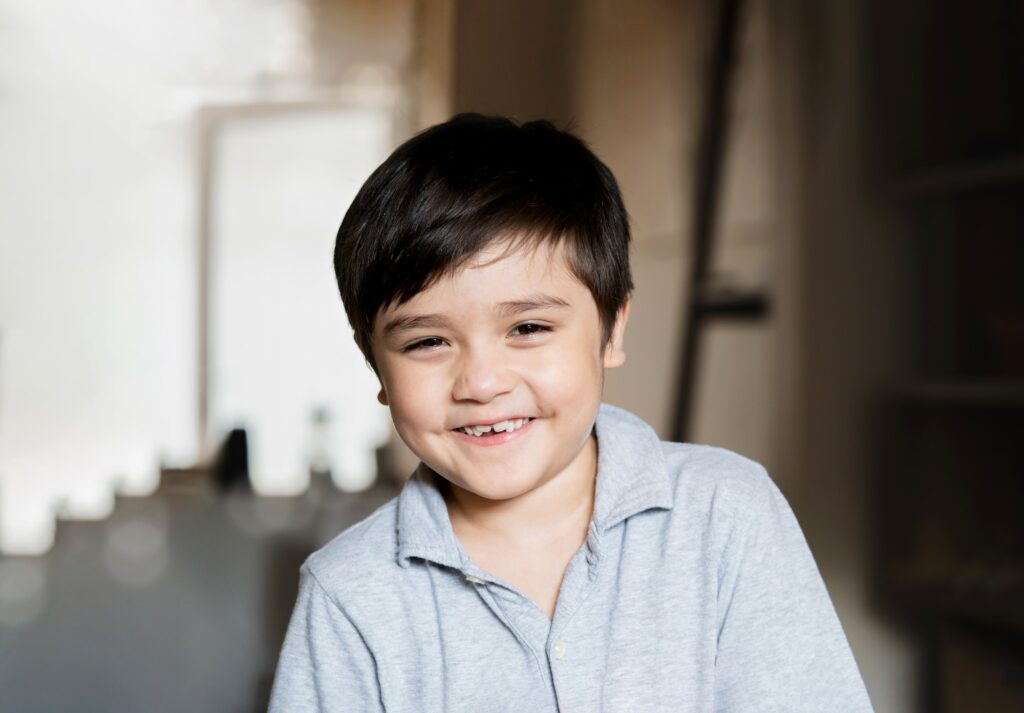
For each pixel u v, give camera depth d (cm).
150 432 257
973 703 167
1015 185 168
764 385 200
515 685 71
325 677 76
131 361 258
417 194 68
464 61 242
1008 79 167
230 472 255
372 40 253
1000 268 170
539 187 69
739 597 72
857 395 188
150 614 235
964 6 173
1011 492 172
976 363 172
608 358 77
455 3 242
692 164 214
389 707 73
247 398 260
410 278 66
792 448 196
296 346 261
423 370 69
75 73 256
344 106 258
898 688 178
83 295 256
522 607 71
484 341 67
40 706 221
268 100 259
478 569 72
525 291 66
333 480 256
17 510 251
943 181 171
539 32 237
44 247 256
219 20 256
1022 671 162
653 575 73
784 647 71
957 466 177
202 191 260
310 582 78
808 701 70
